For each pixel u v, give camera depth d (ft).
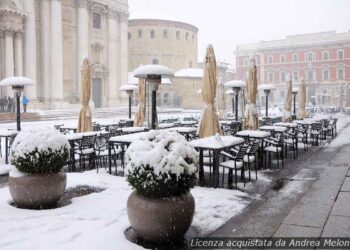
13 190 25.09
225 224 22.50
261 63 306.55
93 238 19.70
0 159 47.83
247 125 52.49
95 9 174.40
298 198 27.91
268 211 24.84
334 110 166.20
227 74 313.53
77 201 26.86
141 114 61.26
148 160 19.29
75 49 165.89
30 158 24.90
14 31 132.05
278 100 299.17
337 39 277.85
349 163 41.78
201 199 27.48
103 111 154.10
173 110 197.36
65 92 163.02
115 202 26.58
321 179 33.88
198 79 242.99
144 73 38.65
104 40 180.45
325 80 279.49
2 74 131.44
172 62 259.60
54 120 120.98
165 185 19.16
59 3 151.12
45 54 150.00
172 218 19.13
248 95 53.16
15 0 134.10
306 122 64.28
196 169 20.58
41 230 20.88
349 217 23.07
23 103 120.47
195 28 279.28
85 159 46.16
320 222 22.33
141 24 253.85
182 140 21.07
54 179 25.30
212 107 42.14
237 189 30.99
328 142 62.03
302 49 288.10
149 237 19.53
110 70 181.98
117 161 45.14
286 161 44.70
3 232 20.53
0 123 102.83
